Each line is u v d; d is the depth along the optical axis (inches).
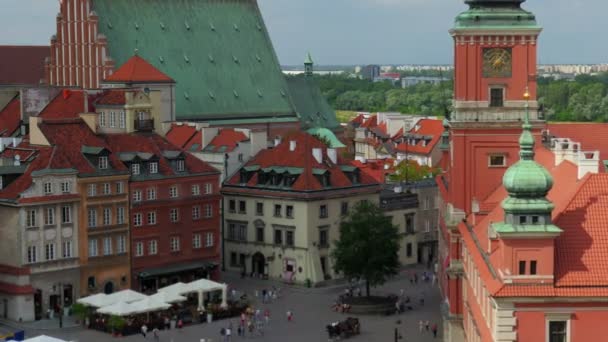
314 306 6368.1
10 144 7150.6
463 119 4884.4
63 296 6107.3
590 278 3129.9
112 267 6333.7
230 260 7460.6
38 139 6363.2
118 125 7017.7
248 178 7377.0
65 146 6294.3
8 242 5954.7
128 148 6589.6
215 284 6072.8
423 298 6565.0
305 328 5787.4
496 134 4874.5
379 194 7455.7
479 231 4170.8
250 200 7273.6
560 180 3853.3
